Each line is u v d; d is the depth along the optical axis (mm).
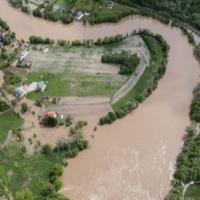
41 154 178500
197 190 170375
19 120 191625
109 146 185500
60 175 171875
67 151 180375
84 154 181625
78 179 172750
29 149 180125
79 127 190375
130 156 182875
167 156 184125
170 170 178625
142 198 168625
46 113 193000
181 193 167000
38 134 186500
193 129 190500
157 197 169375
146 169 178500
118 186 171875
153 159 182625
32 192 164500
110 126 193250
